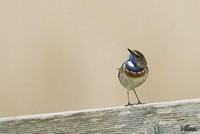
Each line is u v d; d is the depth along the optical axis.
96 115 10.33
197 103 10.11
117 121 10.21
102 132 10.25
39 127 10.40
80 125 10.30
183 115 10.11
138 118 10.19
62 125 10.38
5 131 10.43
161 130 10.12
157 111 10.18
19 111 20.23
